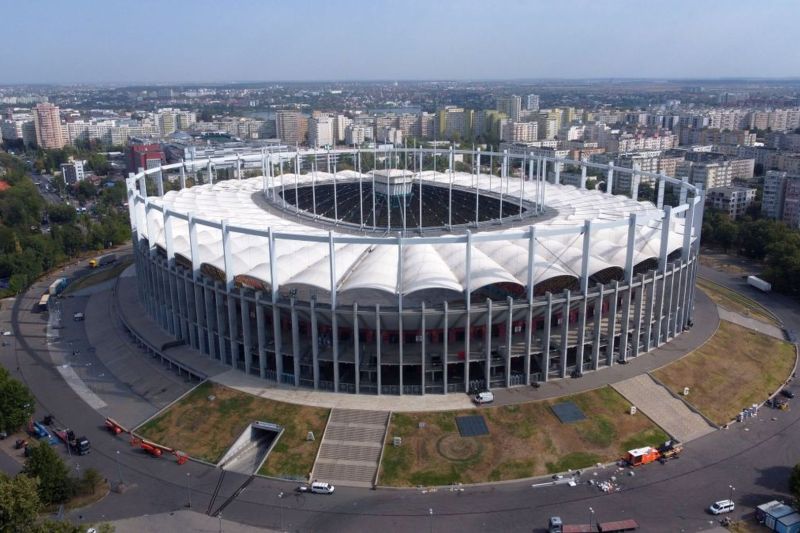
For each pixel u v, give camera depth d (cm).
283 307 12525
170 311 15438
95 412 13075
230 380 13338
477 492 10450
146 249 16250
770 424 12306
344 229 15838
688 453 11400
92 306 18962
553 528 9444
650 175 18212
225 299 13900
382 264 12912
